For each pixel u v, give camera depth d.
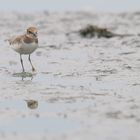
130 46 25.16
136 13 40.41
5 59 22.41
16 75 18.78
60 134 11.79
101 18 38.62
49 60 21.91
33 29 19.28
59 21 37.56
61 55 23.20
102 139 11.34
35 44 19.33
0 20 38.28
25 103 14.61
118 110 13.53
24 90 16.19
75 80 17.56
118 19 37.62
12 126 12.55
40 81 17.56
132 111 13.39
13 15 40.81
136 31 30.95
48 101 14.71
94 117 12.97
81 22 36.59
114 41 27.19
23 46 19.16
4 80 17.89
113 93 15.46
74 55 23.12
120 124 12.34
